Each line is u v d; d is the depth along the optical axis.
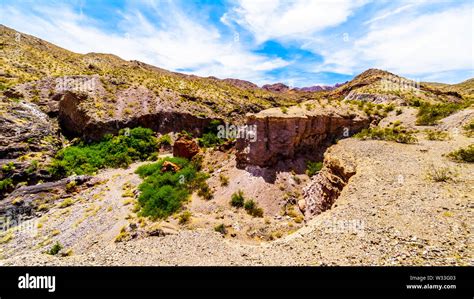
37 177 22.98
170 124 40.31
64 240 14.50
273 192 16.81
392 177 10.20
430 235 6.01
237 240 12.21
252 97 74.19
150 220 15.52
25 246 14.30
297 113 20.62
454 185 8.80
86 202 19.44
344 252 5.88
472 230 5.95
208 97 55.66
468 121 18.72
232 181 18.67
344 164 12.74
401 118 23.89
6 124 28.03
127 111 38.81
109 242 13.43
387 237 6.21
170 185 20.39
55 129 35.81
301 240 6.91
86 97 38.03
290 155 19.39
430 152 13.42
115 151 30.92
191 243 7.32
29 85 42.62
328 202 12.98
